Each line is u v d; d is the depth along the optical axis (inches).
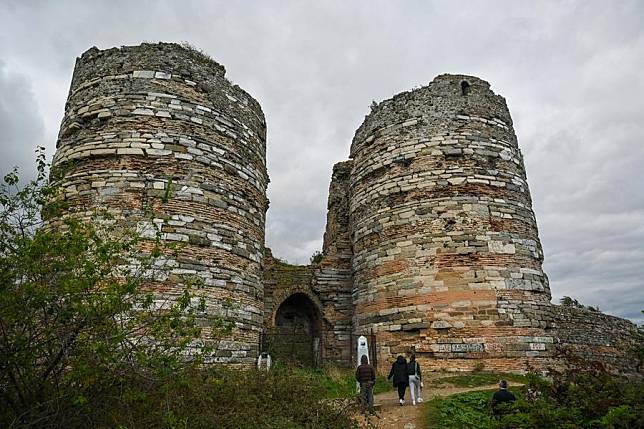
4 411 329.7
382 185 832.3
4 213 343.3
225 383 412.2
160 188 625.9
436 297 724.0
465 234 743.1
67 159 646.5
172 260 600.1
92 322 331.9
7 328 319.0
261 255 732.7
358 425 451.2
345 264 991.6
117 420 335.3
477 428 438.6
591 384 381.1
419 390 546.0
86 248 346.0
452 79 840.9
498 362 681.6
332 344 945.5
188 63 698.8
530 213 804.6
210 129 686.5
